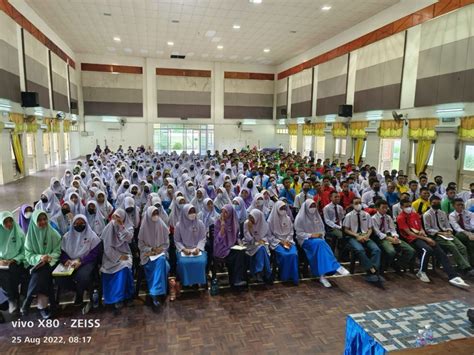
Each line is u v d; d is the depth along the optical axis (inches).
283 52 669.3
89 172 346.3
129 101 764.6
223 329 128.9
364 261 173.0
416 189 240.4
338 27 497.0
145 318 135.6
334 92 551.2
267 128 835.4
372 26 447.8
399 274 183.6
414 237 183.8
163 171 350.9
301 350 117.0
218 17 454.9
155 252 152.5
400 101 402.9
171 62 765.3
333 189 235.5
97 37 580.4
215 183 316.2
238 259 161.2
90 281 139.7
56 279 137.8
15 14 402.3
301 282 172.2
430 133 358.0
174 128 791.7
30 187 404.2
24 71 432.1
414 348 72.9
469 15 307.6
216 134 808.9
